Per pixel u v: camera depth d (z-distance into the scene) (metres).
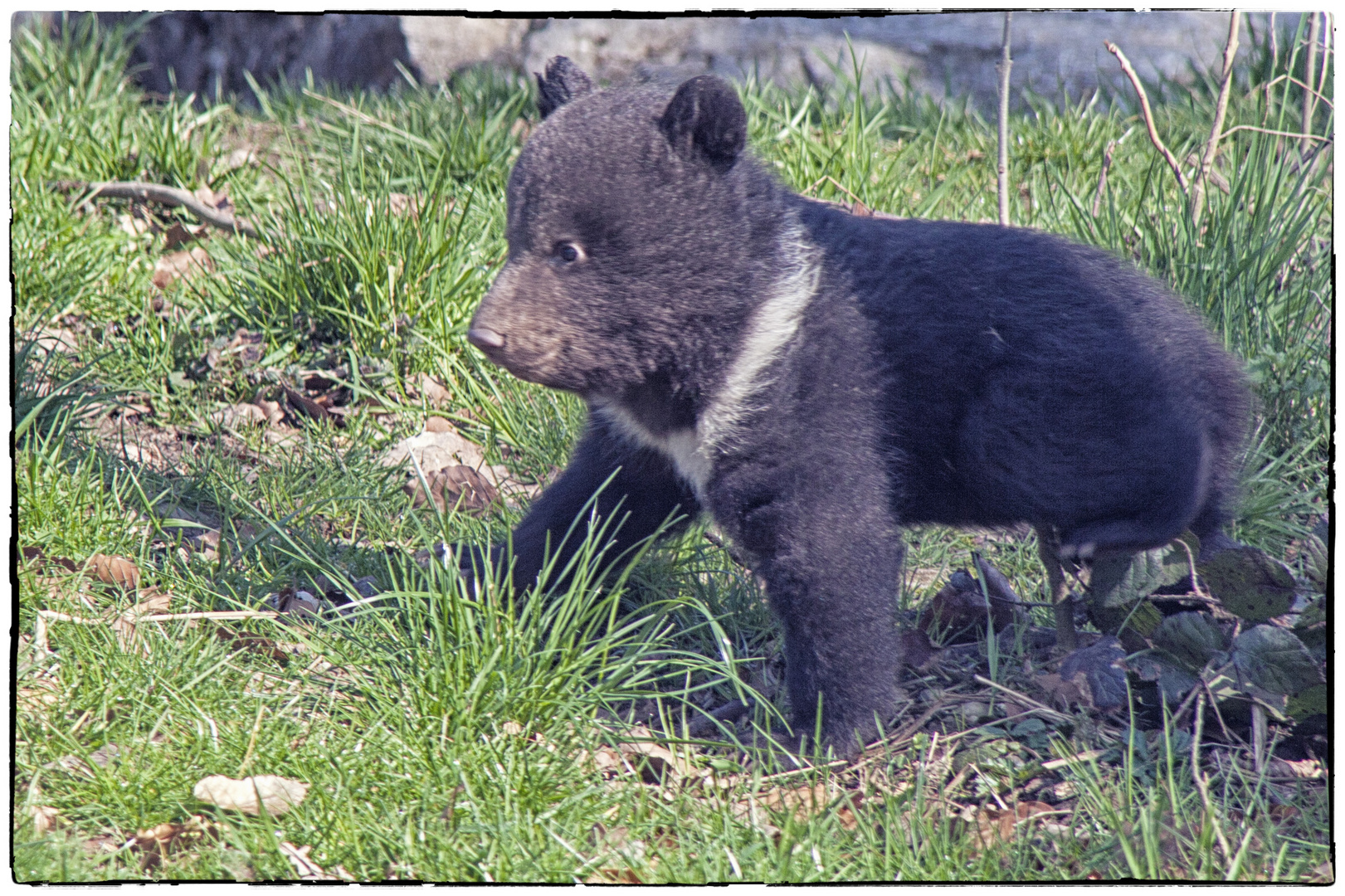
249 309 10.51
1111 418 6.13
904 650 7.23
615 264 5.75
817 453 6.01
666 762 6.20
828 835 5.63
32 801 5.57
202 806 5.72
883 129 13.85
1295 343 8.95
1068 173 12.29
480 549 7.52
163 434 9.46
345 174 11.24
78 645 6.56
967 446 6.32
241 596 7.32
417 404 9.91
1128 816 5.73
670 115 5.79
